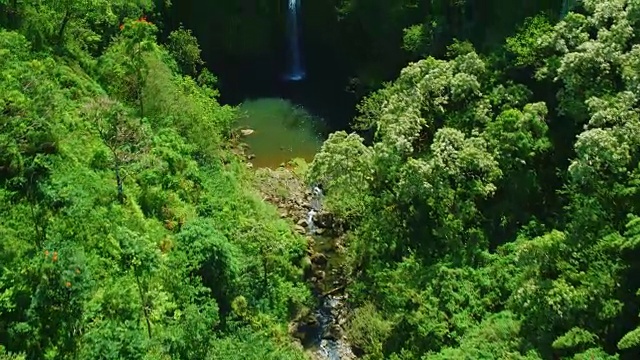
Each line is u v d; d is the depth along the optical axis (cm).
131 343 3503
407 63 6606
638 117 4303
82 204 4144
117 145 4822
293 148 6356
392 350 4234
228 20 7450
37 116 4397
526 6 5725
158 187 4734
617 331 3700
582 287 3797
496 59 5391
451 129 4744
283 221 5234
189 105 5591
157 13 6538
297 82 7362
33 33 5303
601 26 4909
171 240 4325
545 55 5141
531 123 4772
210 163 5400
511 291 4222
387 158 4734
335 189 4931
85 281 3622
